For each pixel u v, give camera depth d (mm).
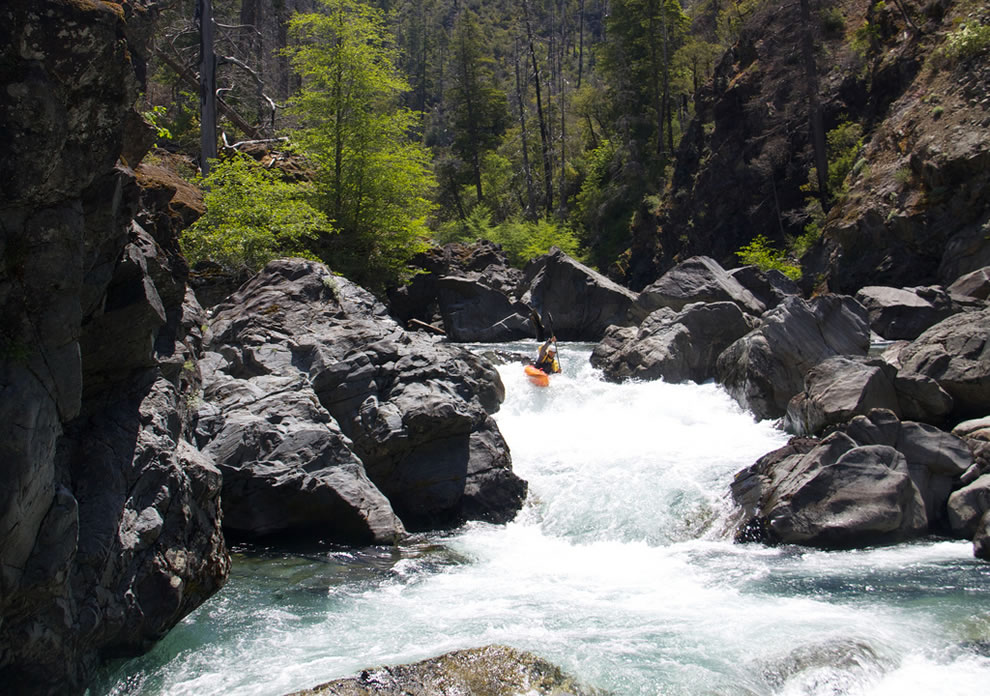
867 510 8781
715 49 51188
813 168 34688
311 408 9766
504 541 9430
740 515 9508
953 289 20109
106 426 6266
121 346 6352
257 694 5711
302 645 6523
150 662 6172
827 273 26969
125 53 4961
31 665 5160
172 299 7609
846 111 34812
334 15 22859
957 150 22172
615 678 5895
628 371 16250
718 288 20750
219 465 9016
